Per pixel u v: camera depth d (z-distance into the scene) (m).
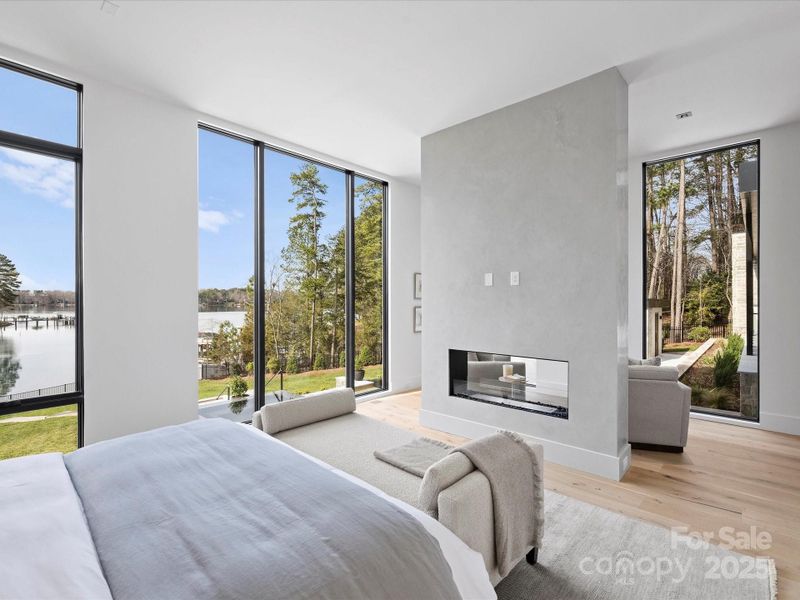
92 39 2.48
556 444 3.03
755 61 2.71
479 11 2.26
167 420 3.19
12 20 2.30
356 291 5.02
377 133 3.91
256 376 4.02
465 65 2.78
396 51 2.63
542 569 1.88
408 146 4.26
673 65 2.76
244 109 3.42
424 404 3.95
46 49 2.57
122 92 3.02
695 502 2.46
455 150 3.70
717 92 3.12
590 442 2.87
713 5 2.19
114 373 2.95
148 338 3.11
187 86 3.04
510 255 3.30
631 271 4.56
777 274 3.72
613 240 2.77
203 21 2.34
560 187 3.02
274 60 2.73
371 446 2.35
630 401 3.30
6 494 1.36
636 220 4.54
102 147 2.92
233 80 2.96
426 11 2.26
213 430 2.01
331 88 3.09
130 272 3.03
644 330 4.52
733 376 4.05
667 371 3.26
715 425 3.92
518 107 3.27
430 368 3.89
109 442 1.88
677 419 3.18
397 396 5.20
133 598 0.96
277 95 3.19
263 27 2.39
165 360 3.19
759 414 3.83
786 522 2.24
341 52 2.64
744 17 2.29
